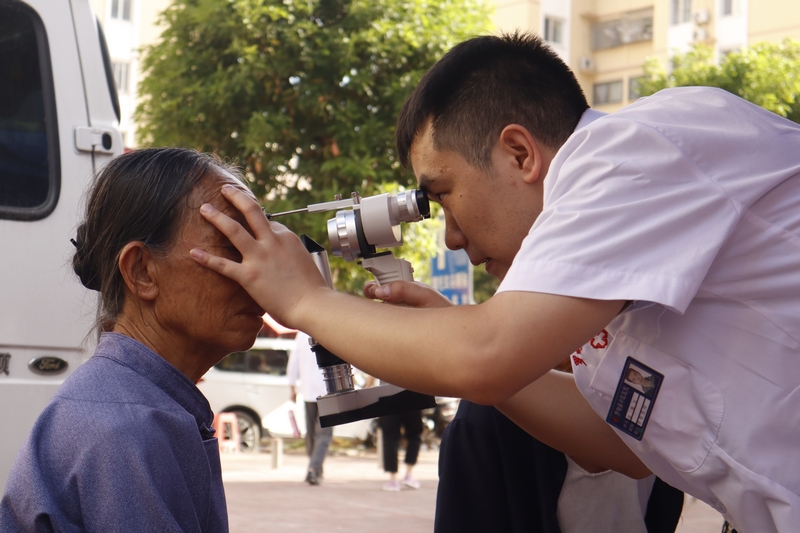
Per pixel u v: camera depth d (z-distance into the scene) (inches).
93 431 48.5
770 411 54.4
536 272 51.5
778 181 54.2
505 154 62.6
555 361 51.4
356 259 68.2
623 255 51.5
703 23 925.8
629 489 72.7
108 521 47.0
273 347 514.6
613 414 59.3
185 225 55.6
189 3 469.1
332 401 65.8
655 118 55.4
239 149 468.8
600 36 1014.4
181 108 468.8
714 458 55.9
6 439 104.0
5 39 113.7
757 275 54.4
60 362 108.4
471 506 71.4
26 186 110.3
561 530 71.5
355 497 323.6
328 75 463.5
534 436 69.0
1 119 111.1
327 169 446.9
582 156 55.2
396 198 65.8
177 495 49.2
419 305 64.5
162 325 56.3
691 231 52.3
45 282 108.9
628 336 57.9
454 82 63.6
